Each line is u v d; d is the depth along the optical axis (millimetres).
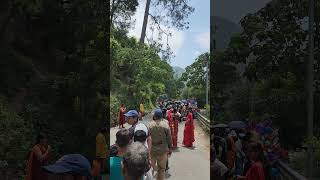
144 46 27172
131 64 27641
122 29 22688
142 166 2713
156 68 32250
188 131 16719
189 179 10070
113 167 4270
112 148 4348
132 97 31016
